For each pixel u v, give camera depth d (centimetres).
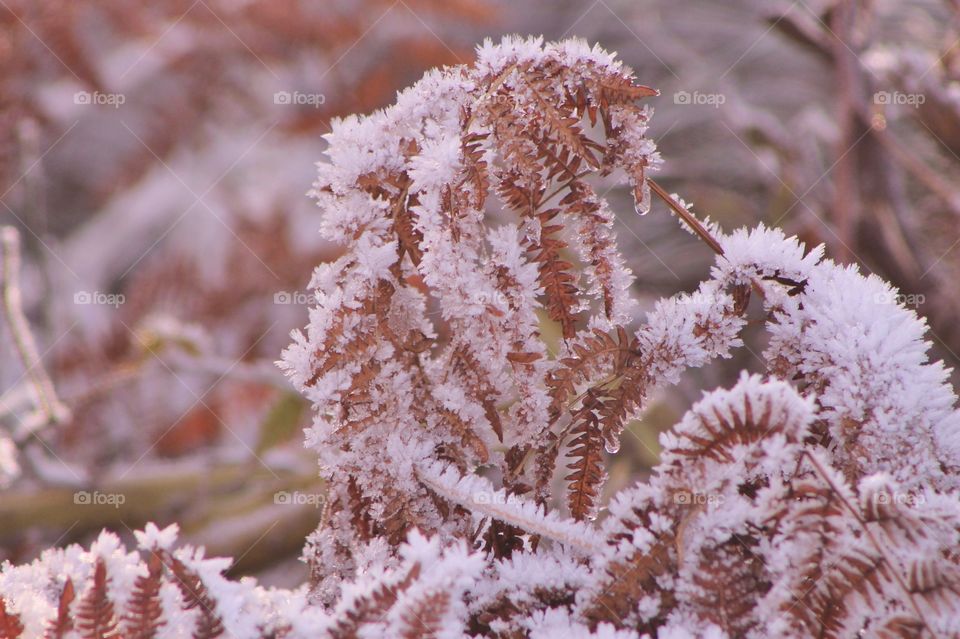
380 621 121
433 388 129
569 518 125
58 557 128
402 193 129
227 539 234
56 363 329
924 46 356
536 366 129
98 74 360
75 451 291
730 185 383
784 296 129
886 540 121
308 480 246
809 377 128
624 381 129
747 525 123
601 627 121
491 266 128
